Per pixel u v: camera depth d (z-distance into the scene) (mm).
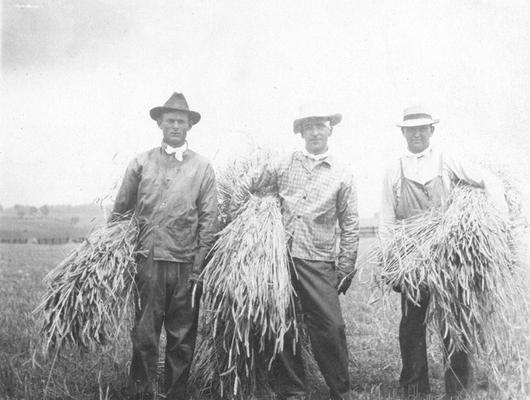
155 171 3279
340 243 3373
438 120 3412
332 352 3193
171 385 3232
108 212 3508
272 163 3439
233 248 3229
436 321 3271
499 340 3229
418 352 3416
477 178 3318
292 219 3303
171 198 3225
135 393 3240
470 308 3172
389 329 4527
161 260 3209
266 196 3459
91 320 3201
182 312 3264
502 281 3158
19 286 7051
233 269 3133
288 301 3156
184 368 3252
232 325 3309
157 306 3230
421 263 3242
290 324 3152
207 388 3498
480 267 3115
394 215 3615
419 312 3404
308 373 3670
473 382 3389
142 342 3217
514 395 3223
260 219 3277
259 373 3455
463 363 3334
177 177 3266
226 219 3523
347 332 4527
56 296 3244
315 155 3359
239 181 3455
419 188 3461
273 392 3422
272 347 3359
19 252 12953
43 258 11477
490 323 3219
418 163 3490
